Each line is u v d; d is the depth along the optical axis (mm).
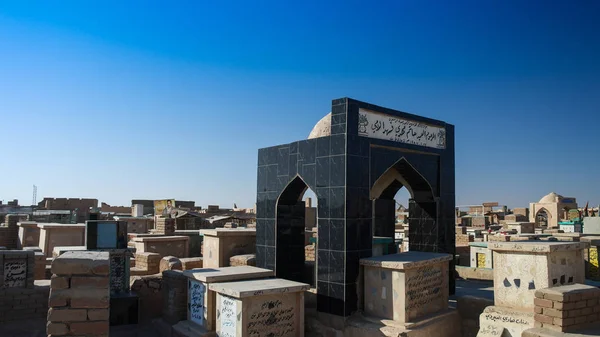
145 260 14547
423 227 11875
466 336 9453
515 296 8156
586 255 12344
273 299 8398
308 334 9773
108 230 11461
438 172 11859
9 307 10172
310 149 10391
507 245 8234
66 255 5855
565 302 6629
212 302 8891
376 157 10281
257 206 11922
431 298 9375
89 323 5527
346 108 9656
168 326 10070
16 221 23547
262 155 11898
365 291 9461
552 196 43719
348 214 9453
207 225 27359
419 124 11391
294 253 11594
